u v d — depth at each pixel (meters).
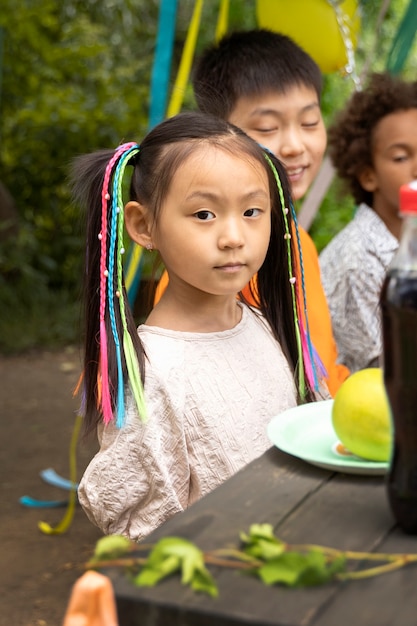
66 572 3.21
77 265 7.34
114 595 0.97
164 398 1.80
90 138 6.87
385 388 1.13
